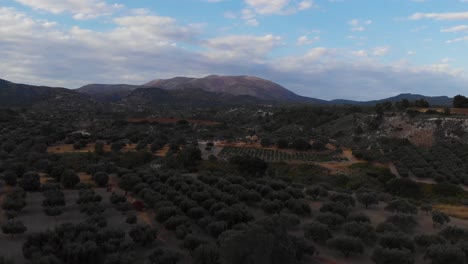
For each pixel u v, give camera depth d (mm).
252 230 20562
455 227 29859
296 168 77125
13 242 26703
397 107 138875
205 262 22516
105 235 26062
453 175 69000
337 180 69688
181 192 41438
